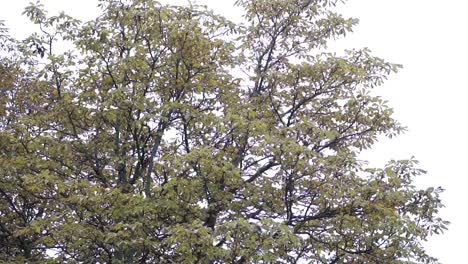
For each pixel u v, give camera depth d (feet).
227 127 51.24
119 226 45.11
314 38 60.49
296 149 48.60
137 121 50.42
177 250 46.93
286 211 52.19
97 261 50.55
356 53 57.41
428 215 52.65
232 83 56.18
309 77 56.54
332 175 51.49
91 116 53.78
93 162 55.06
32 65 59.52
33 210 56.65
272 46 60.44
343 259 50.42
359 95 55.98
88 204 47.75
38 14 54.60
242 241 45.11
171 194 49.57
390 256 51.08
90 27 53.31
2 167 50.75
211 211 51.19
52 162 51.75
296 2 60.39
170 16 53.52
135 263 48.83
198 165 48.78
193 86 54.08
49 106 57.88
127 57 52.95
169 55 54.19
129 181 54.29
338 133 54.75
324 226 51.62
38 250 56.13
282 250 48.37
